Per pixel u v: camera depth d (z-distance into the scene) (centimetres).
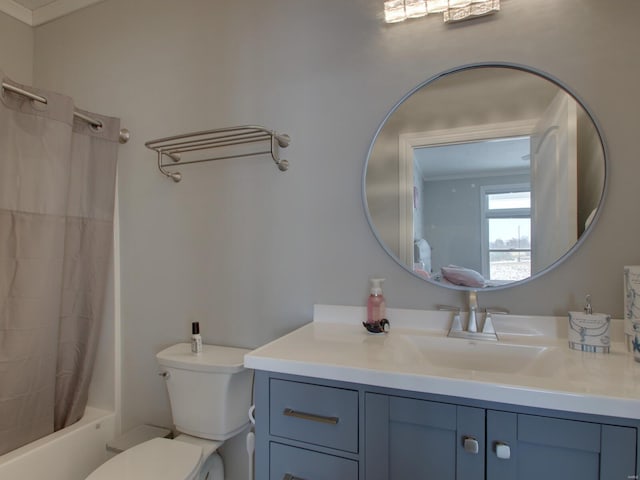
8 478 126
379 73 131
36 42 199
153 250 167
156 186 168
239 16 153
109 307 173
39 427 142
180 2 165
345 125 135
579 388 70
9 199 134
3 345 133
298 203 142
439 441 78
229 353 142
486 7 116
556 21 111
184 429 136
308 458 89
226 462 147
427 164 125
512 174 115
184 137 144
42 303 140
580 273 108
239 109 152
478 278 118
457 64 121
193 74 162
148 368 168
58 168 144
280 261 144
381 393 82
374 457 83
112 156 170
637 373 79
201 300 158
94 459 158
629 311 93
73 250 160
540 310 112
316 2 140
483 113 119
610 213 105
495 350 104
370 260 131
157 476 108
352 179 134
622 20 105
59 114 144
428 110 125
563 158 110
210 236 157
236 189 152
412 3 122
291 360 90
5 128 132
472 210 119
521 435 72
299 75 142
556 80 110
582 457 69
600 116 106
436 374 78
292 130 143
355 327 127
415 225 126
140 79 172
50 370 144
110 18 181
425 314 122
